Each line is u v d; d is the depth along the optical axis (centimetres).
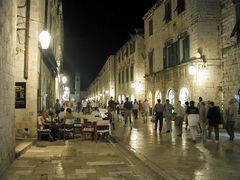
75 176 812
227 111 1548
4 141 819
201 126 1677
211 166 920
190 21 2355
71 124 1639
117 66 5519
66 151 1230
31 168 900
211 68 2233
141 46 3959
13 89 959
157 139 1589
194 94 2258
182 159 1033
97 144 1467
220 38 2238
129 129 2161
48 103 2223
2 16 763
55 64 2628
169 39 2777
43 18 1691
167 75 2838
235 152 1176
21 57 1450
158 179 789
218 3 2262
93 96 10281
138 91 3938
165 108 1934
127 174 842
